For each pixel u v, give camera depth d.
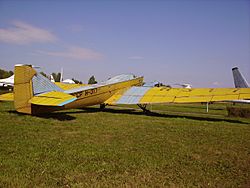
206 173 4.64
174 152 6.00
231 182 4.25
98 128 8.97
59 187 3.79
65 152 5.62
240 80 23.67
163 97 14.51
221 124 11.38
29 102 11.24
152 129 9.20
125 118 12.38
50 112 12.85
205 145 6.85
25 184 3.82
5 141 6.46
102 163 4.96
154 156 5.59
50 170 4.46
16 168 4.49
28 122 9.60
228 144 7.05
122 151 5.91
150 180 4.21
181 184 4.09
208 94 13.34
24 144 6.22
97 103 15.53
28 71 11.48
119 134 8.05
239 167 5.05
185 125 10.50
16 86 11.10
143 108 16.42
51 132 7.94
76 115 12.98
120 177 4.29
